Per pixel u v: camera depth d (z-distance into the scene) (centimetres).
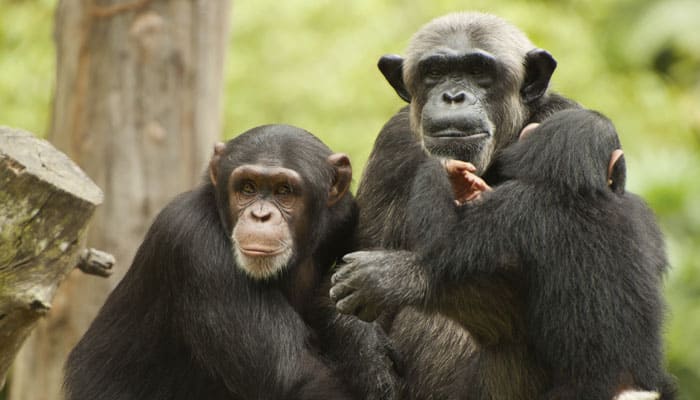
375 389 1148
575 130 1088
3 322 1033
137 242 1725
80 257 1177
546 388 1127
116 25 1716
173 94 1730
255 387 1133
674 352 2298
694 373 2309
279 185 1144
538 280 1079
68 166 1053
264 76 2408
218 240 1158
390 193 1260
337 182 1215
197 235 1158
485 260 1070
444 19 1241
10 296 1016
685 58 3155
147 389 1214
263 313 1142
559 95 1259
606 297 1072
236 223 1139
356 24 2450
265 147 1154
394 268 1075
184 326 1160
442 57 1193
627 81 2730
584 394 1078
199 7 1734
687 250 2384
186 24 1730
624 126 2570
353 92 2386
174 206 1191
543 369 1124
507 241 1071
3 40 2541
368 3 2459
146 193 1725
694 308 2328
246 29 2431
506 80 1196
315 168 1175
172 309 1181
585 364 1078
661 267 1182
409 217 1135
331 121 2378
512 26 1259
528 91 1230
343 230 1241
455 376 1178
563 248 1073
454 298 1092
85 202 1026
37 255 1020
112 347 1231
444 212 1086
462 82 1190
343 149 2345
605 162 1086
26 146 1045
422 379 1195
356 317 1170
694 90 3075
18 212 998
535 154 1098
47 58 2480
